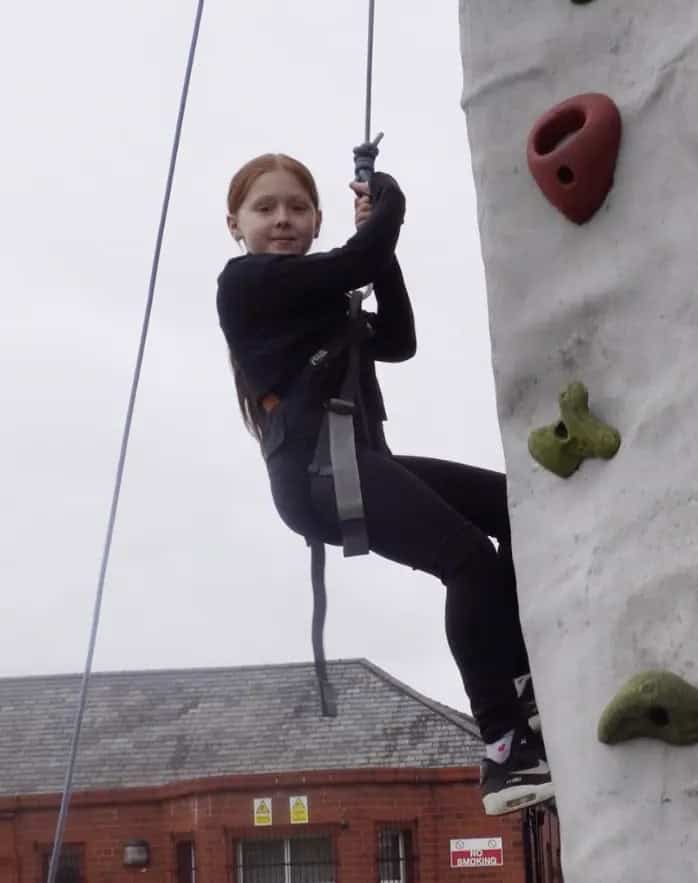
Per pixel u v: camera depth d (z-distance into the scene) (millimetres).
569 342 3180
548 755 3109
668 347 3031
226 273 4168
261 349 4133
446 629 3920
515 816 24719
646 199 3104
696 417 2967
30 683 31578
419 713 29016
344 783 25188
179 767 28625
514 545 3209
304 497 4012
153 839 26234
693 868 2855
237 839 25344
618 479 3055
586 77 3236
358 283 4082
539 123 3244
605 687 2994
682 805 2879
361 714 29234
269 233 4309
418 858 24734
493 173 3320
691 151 3051
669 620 2934
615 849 2938
